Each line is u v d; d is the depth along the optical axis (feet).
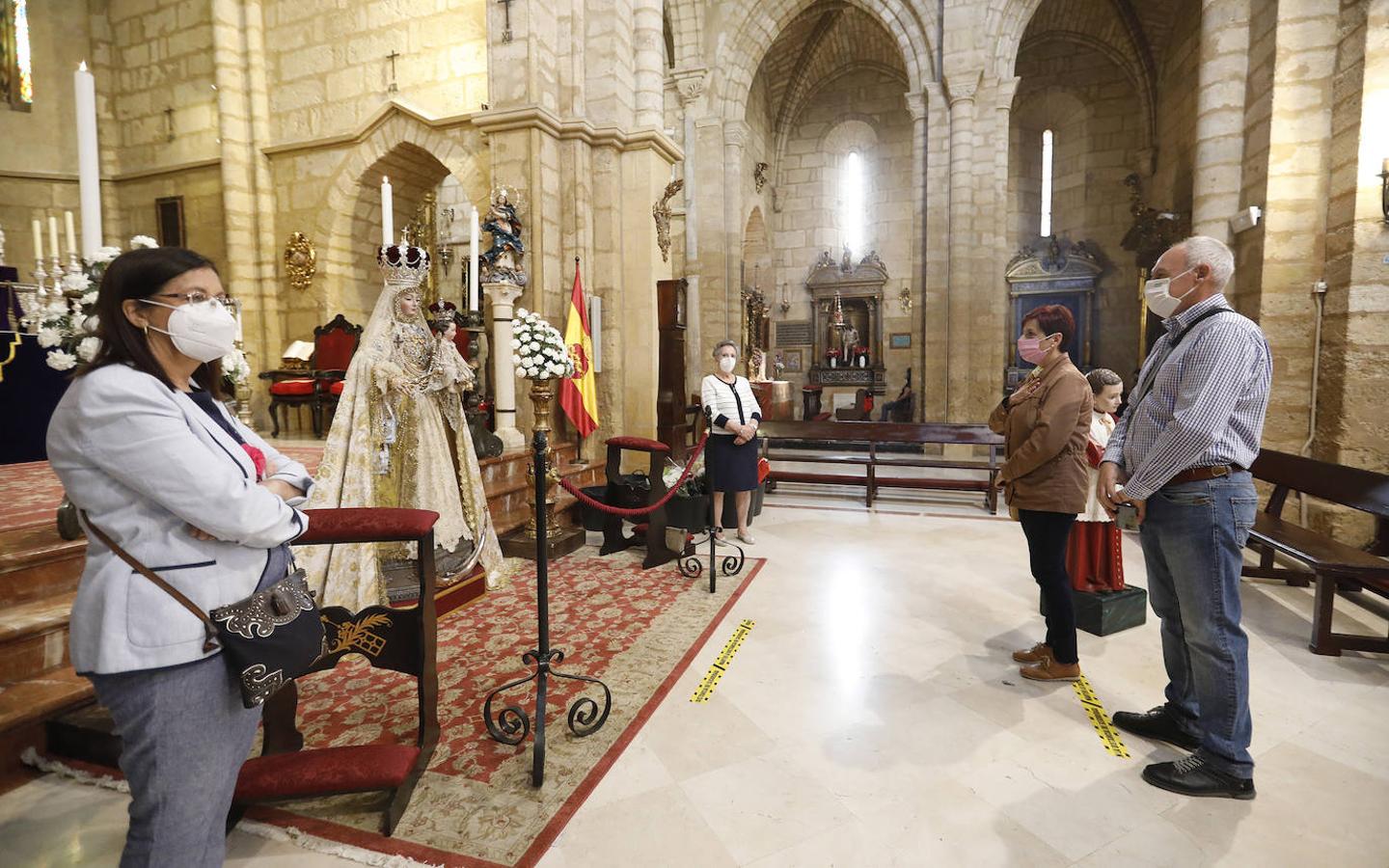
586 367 21.50
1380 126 17.03
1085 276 53.88
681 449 23.67
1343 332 17.80
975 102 40.98
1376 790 7.48
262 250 31.09
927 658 10.96
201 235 32.76
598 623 12.35
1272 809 7.14
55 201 33.83
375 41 28.66
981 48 40.09
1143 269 49.06
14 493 13.23
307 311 30.89
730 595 13.94
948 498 25.86
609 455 17.11
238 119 30.50
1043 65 56.54
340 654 7.73
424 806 7.13
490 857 6.36
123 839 6.67
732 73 46.42
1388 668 10.70
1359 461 17.69
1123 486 8.37
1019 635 11.97
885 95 60.49
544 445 8.27
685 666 10.57
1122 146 54.29
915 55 42.70
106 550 4.14
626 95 23.66
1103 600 11.94
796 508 23.59
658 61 24.63
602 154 23.03
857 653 11.14
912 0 42.11
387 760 6.91
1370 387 17.46
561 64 22.41
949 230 41.70
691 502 18.16
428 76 27.96
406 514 7.55
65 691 8.07
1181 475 7.43
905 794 7.41
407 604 11.84
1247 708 7.34
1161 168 50.80
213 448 4.41
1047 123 58.08
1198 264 7.47
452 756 8.08
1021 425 9.82
